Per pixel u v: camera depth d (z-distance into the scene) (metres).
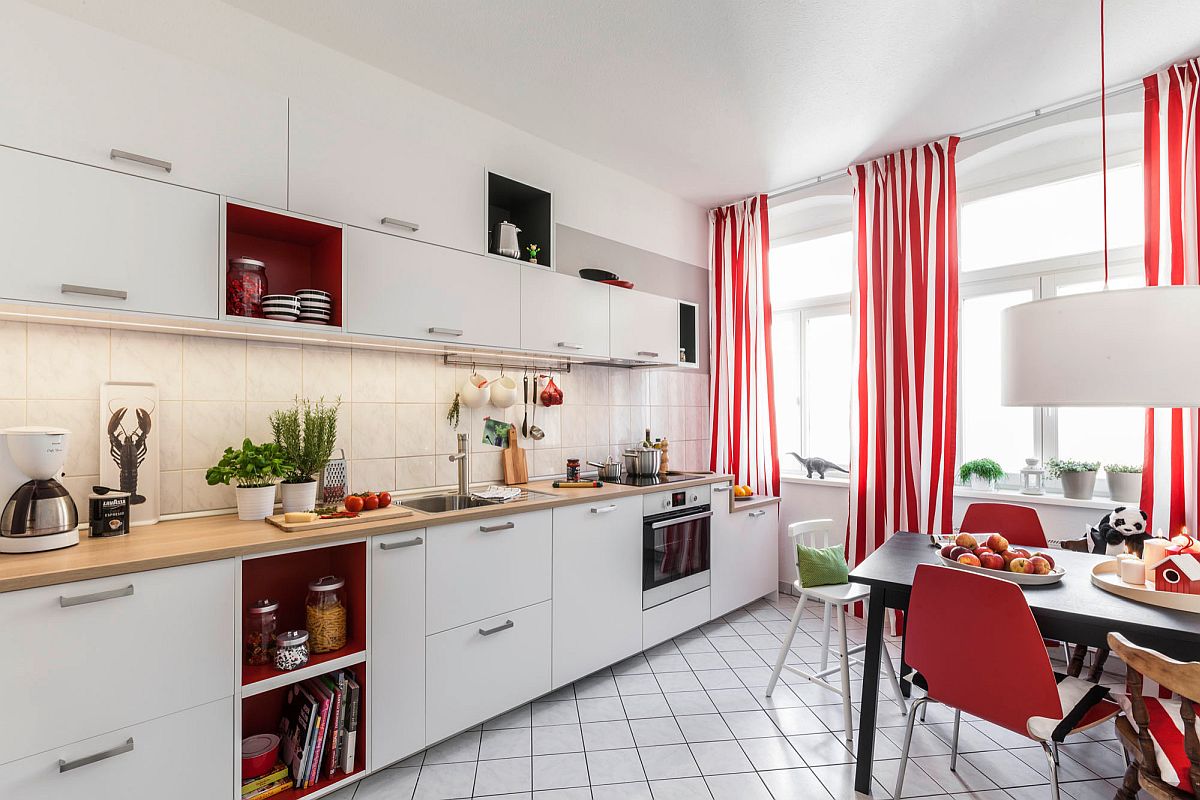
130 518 1.99
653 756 2.24
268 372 2.37
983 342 3.57
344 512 2.18
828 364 4.34
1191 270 2.58
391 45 2.48
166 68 1.83
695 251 4.46
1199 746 1.36
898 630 3.39
